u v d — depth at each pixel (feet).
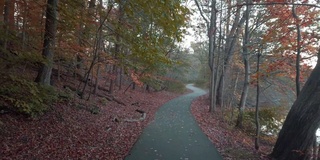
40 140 19.53
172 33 22.43
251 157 22.00
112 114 35.58
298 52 23.86
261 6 29.30
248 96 69.62
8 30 18.53
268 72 28.73
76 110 30.12
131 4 22.80
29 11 26.22
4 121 20.08
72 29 27.55
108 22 29.19
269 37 26.55
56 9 23.76
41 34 26.22
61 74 43.47
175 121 38.75
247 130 40.63
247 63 40.06
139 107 49.70
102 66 43.60
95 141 22.35
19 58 19.11
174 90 103.91
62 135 21.85
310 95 19.76
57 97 28.22
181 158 20.40
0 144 17.06
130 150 21.43
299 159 20.06
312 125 19.61
